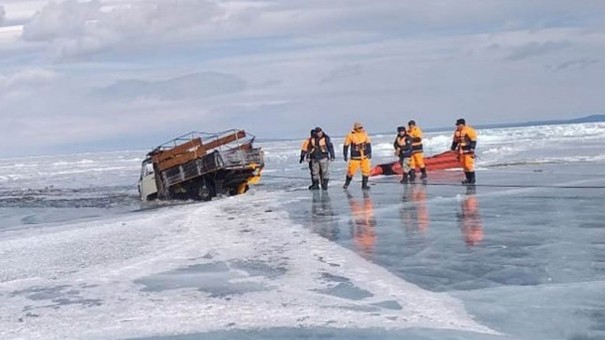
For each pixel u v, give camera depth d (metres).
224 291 9.18
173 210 19.59
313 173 22.56
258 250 11.93
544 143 58.09
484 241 11.66
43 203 27.42
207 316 8.05
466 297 8.34
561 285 8.63
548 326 7.18
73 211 23.30
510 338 6.88
